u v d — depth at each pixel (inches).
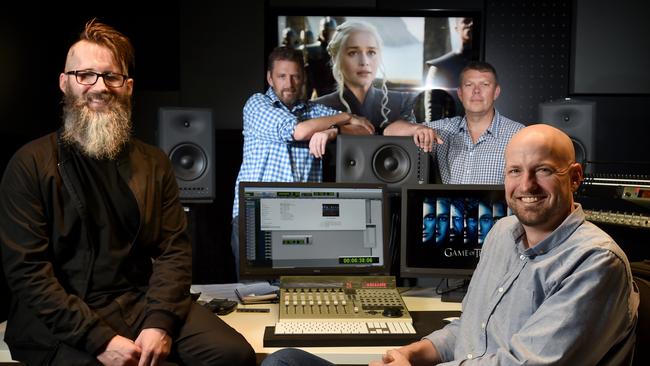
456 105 160.1
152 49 160.2
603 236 58.5
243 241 91.2
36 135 143.9
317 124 122.9
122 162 79.2
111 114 77.5
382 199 94.9
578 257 57.2
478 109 132.7
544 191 60.2
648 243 147.3
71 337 69.7
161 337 72.4
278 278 94.8
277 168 128.4
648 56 159.0
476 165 135.2
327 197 93.6
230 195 161.8
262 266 91.5
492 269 66.9
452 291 94.6
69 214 74.4
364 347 72.7
